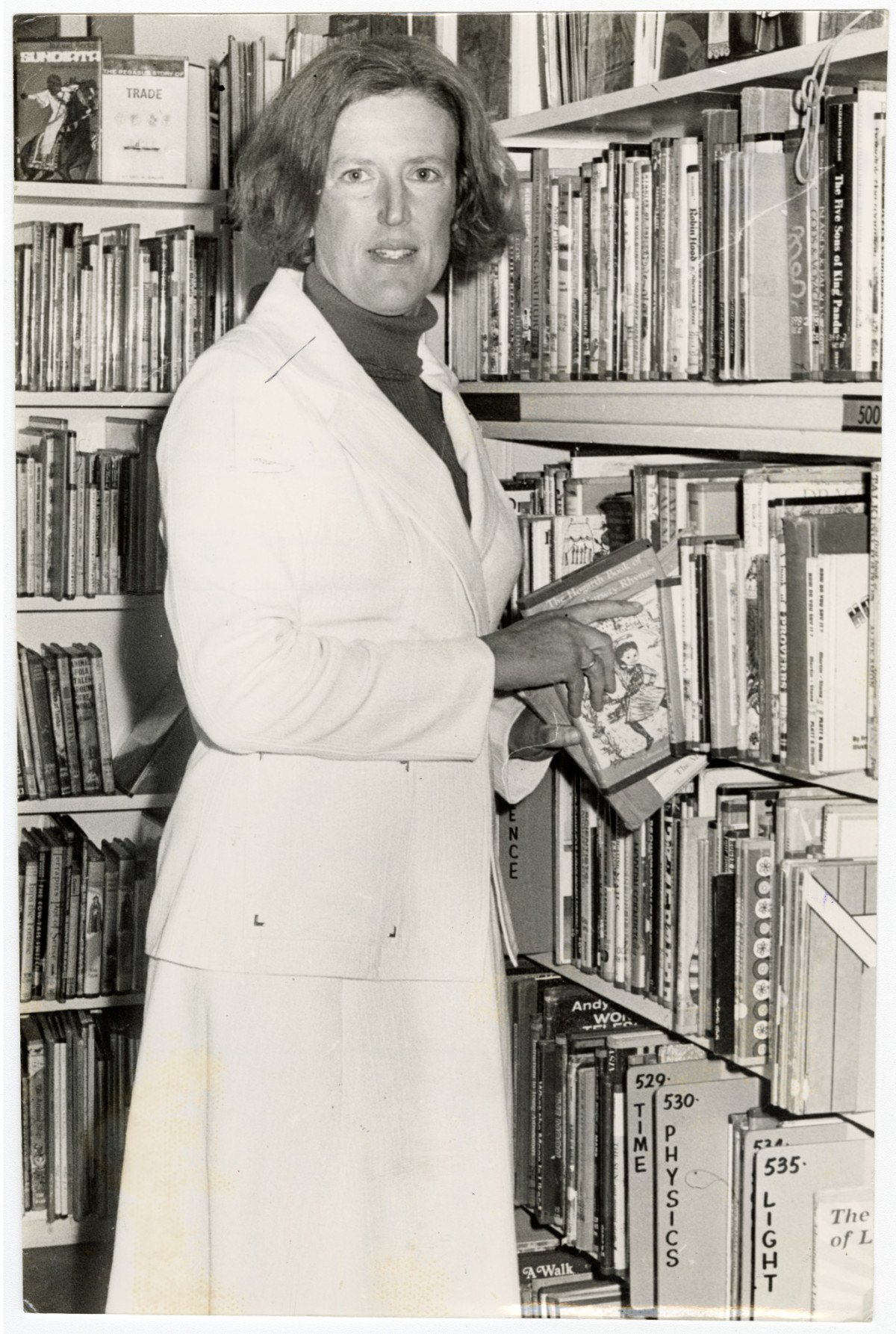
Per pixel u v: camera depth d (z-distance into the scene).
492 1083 1.48
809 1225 1.58
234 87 2.35
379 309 1.45
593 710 1.54
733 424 1.53
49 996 2.52
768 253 1.44
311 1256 1.42
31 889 2.49
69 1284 2.34
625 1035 1.89
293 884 1.38
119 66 2.36
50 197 2.38
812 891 1.48
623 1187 1.81
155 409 2.51
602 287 1.78
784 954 1.51
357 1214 1.43
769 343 1.45
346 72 1.40
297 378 1.39
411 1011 1.45
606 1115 1.81
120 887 2.52
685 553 1.54
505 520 1.61
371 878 1.40
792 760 1.45
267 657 1.30
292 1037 1.39
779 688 1.47
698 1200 1.66
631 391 1.71
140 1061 1.44
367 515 1.38
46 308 2.41
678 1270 1.66
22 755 2.48
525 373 1.99
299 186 1.44
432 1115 1.45
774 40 1.69
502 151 1.57
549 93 2.05
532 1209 2.00
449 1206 1.46
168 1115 1.42
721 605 1.51
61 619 2.60
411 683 1.35
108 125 2.37
